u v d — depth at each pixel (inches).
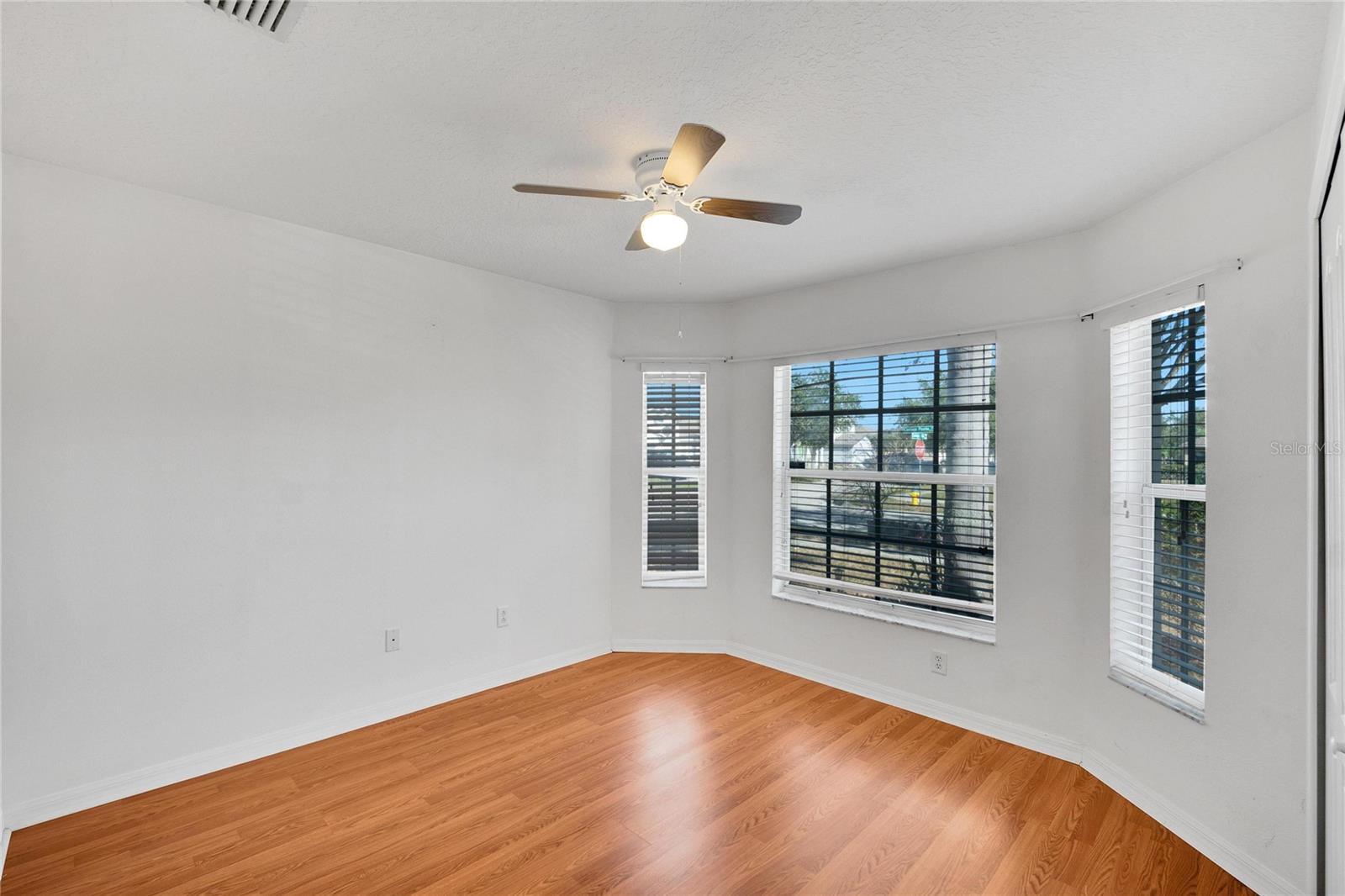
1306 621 71.6
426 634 133.1
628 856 84.0
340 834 88.4
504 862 82.5
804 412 156.8
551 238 120.7
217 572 105.8
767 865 82.4
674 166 69.0
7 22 58.8
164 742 100.5
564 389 159.5
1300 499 72.9
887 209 103.6
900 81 68.4
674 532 172.6
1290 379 74.1
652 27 59.9
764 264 134.7
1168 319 96.3
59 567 91.4
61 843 85.2
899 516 139.0
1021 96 71.1
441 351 135.6
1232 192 82.0
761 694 140.7
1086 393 109.3
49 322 90.7
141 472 98.5
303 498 115.7
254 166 91.0
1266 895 75.8
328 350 118.8
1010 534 119.0
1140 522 101.1
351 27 60.1
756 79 68.4
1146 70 65.7
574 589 161.9
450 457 137.1
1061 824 91.7
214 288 105.6
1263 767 76.9
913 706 132.3
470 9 57.4
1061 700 112.7
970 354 127.9
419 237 121.0
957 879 79.7
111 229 95.8
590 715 129.0
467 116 76.6
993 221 107.8
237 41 62.4
